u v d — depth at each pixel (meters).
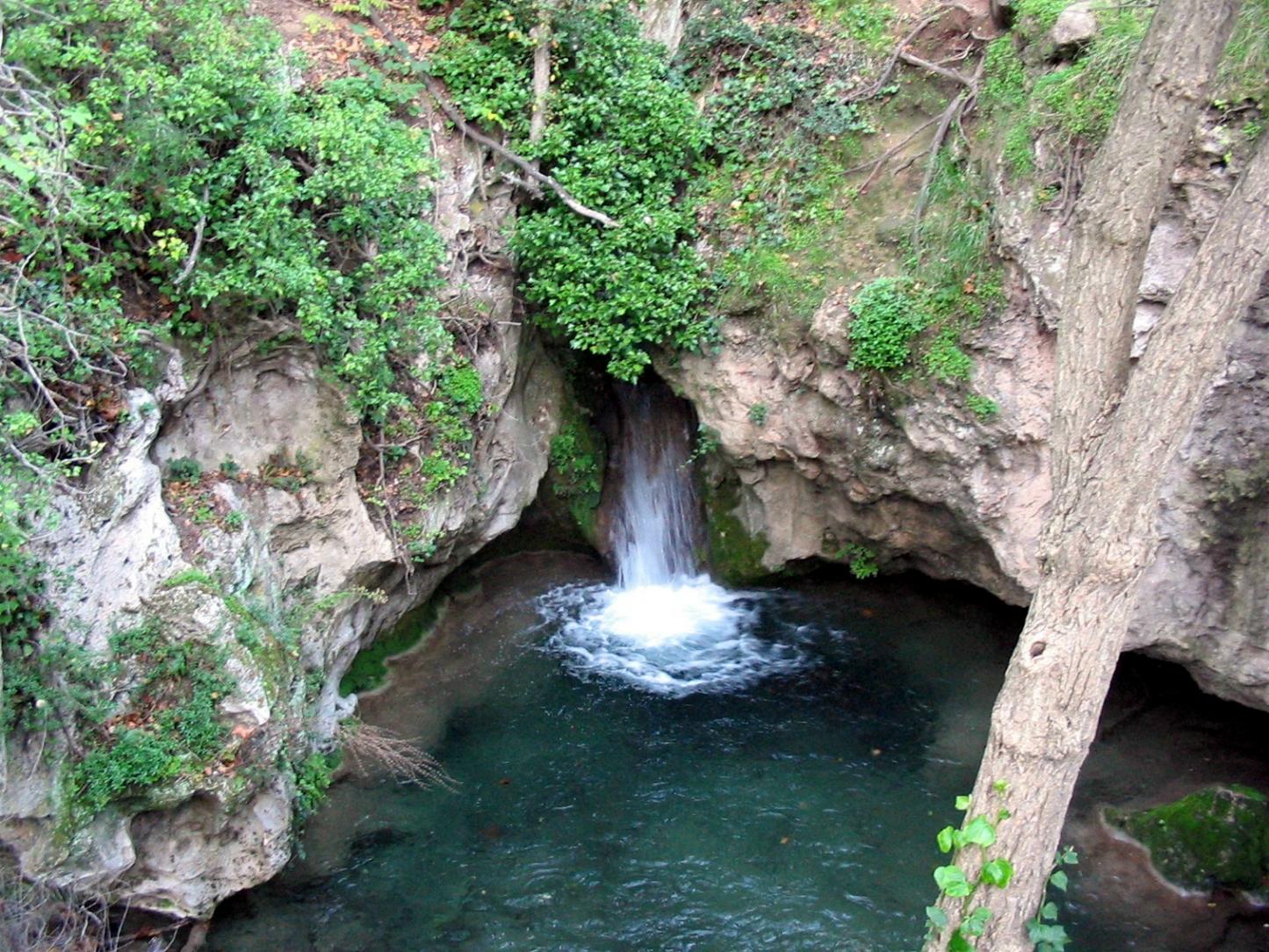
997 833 6.84
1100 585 6.48
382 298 10.42
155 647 8.58
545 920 9.38
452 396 11.53
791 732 11.80
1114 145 6.49
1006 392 11.43
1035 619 6.78
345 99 11.31
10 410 8.30
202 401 10.09
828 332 12.27
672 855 10.12
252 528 9.95
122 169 9.16
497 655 13.06
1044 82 11.40
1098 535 6.43
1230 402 9.78
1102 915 9.54
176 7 9.61
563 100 12.44
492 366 12.23
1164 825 10.19
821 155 13.20
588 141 12.55
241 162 9.66
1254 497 9.82
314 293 9.84
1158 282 10.20
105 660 8.35
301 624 10.27
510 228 12.42
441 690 12.34
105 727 8.27
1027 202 11.19
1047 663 6.64
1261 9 9.79
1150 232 6.51
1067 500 6.65
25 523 7.98
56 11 9.25
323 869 9.84
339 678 11.34
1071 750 6.70
